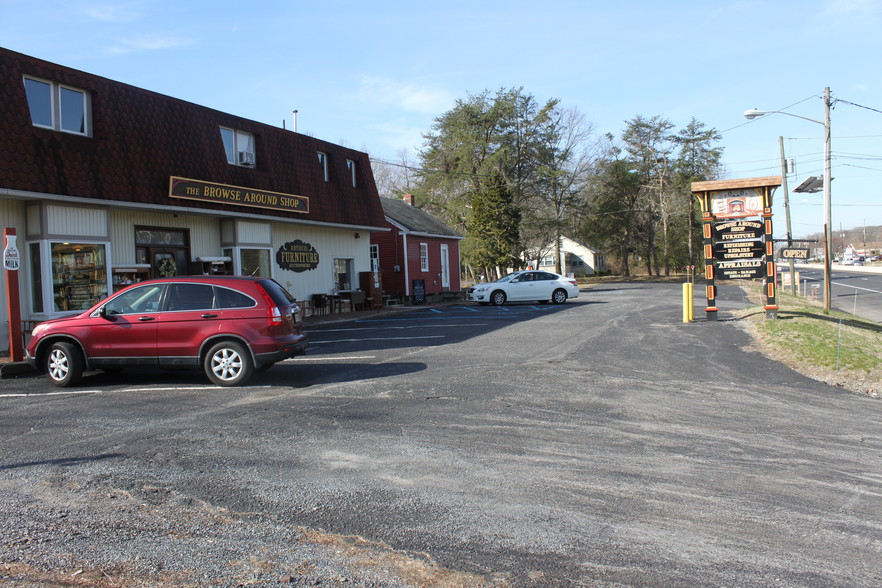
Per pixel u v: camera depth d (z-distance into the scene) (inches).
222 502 183.6
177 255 645.3
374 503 183.8
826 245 855.1
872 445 255.6
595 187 2332.7
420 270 1237.1
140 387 362.9
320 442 244.7
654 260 2598.4
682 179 2295.8
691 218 2194.9
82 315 373.1
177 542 157.6
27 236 494.3
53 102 505.0
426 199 1974.7
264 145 736.3
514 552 153.8
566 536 163.3
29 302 496.4
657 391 350.6
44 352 374.0
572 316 770.2
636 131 2347.4
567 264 3043.8
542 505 184.1
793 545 161.0
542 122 1940.2
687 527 170.7
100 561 147.2
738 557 153.5
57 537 159.8
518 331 619.2
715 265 666.8
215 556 150.3
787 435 267.4
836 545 161.5
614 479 207.8
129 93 571.8
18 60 473.7
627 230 2417.6
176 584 137.0
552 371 403.5
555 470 215.5
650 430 270.8
